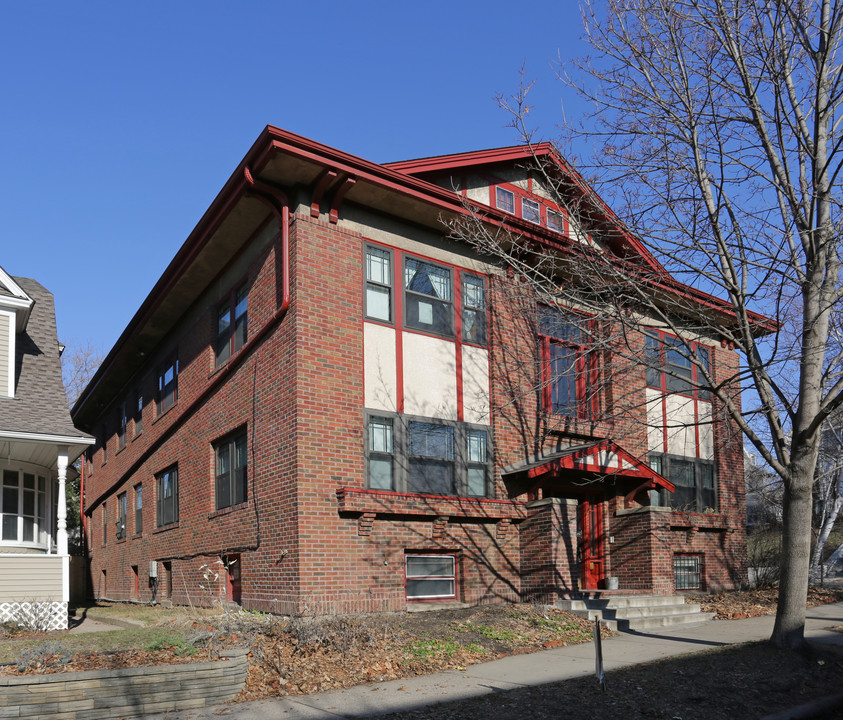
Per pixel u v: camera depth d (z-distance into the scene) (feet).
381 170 46.24
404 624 40.01
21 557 48.06
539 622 42.88
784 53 38.32
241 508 49.98
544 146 57.11
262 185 46.01
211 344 59.31
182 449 63.62
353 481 45.11
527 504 51.52
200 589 56.59
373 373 47.60
